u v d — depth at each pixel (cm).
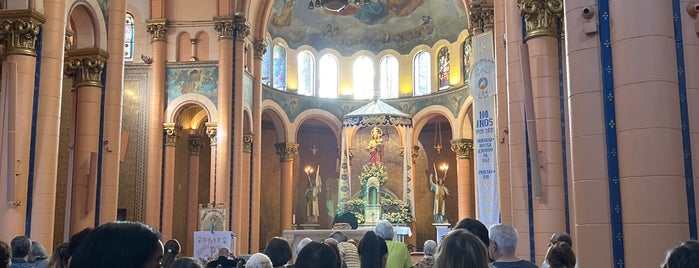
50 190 1353
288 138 3344
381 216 3086
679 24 678
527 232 1167
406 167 3186
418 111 3419
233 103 2580
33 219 1319
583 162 695
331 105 3512
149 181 2519
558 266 607
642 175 643
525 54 1069
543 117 1146
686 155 657
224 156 2528
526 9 1178
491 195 1452
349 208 3116
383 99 3516
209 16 2634
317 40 3550
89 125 1650
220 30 2598
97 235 273
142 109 2580
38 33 1376
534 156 1086
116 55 1716
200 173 3056
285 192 3325
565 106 1148
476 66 1512
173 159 2573
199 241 1858
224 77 2566
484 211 1455
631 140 654
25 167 1320
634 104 654
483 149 1475
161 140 2562
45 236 1327
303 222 3556
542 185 1122
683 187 642
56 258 564
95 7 1678
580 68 703
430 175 3362
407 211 3134
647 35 656
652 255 632
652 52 652
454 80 3281
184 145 2886
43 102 1364
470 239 361
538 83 1159
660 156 638
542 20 1168
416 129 3412
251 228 2797
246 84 2761
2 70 1359
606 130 683
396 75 3547
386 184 3391
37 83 1366
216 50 2622
